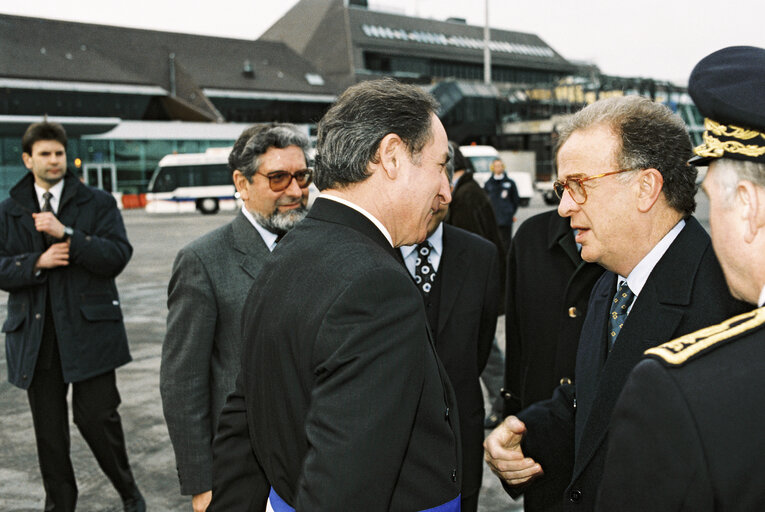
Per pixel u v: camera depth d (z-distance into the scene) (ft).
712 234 2.89
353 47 191.83
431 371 3.79
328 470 3.22
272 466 3.88
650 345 4.32
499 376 13.11
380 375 3.37
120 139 109.19
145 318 24.34
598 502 2.76
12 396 15.66
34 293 9.36
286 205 6.86
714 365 2.50
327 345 3.45
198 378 6.49
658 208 4.44
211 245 6.74
